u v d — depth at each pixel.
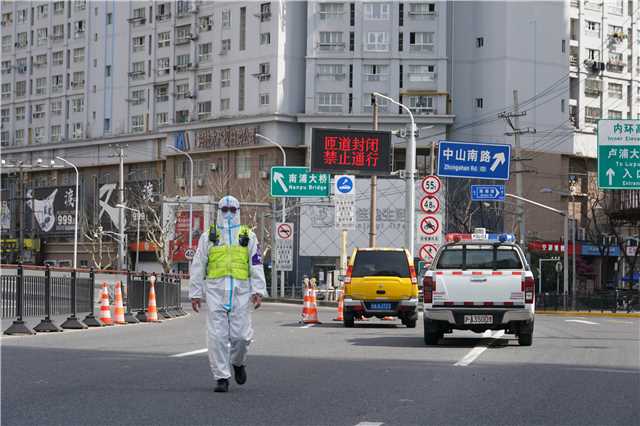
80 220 137.62
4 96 151.75
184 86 128.75
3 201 149.38
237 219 15.23
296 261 110.62
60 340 26.41
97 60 139.62
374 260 36.41
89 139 137.88
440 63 114.19
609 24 124.81
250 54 119.62
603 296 66.00
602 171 47.97
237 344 15.12
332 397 14.48
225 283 14.89
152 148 131.38
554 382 17.12
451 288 25.61
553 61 115.44
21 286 28.97
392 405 13.73
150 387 15.41
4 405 13.31
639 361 21.89
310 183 73.12
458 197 108.75
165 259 113.06
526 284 25.52
